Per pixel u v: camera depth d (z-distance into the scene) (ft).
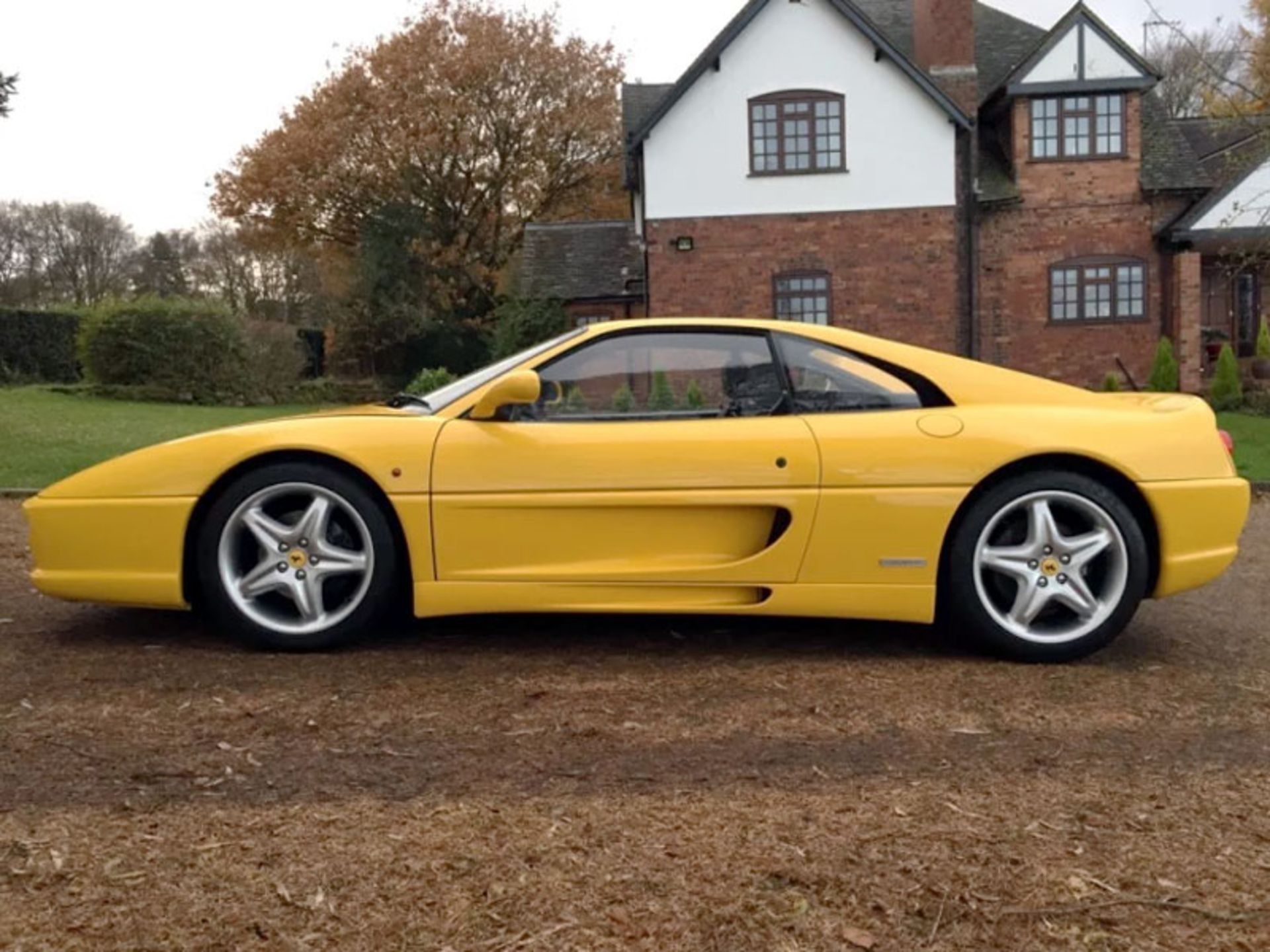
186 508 12.21
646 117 63.98
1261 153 43.39
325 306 98.27
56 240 140.15
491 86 100.78
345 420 12.58
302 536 12.36
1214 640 13.58
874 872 7.27
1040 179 64.54
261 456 12.37
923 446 12.25
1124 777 8.95
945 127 63.05
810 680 11.65
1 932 6.43
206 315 73.15
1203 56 36.96
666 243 64.08
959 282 64.69
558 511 12.22
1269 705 10.87
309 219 106.01
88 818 8.02
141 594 12.32
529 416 12.69
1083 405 12.89
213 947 6.33
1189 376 62.28
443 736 9.85
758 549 12.42
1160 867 7.36
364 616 12.40
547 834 7.80
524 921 6.64
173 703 10.70
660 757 9.37
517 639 13.25
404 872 7.22
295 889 6.99
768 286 64.08
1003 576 12.47
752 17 62.08
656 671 11.93
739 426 12.46
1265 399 55.62
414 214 95.55
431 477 12.19
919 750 9.58
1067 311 65.10
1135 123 64.08
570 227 77.46
